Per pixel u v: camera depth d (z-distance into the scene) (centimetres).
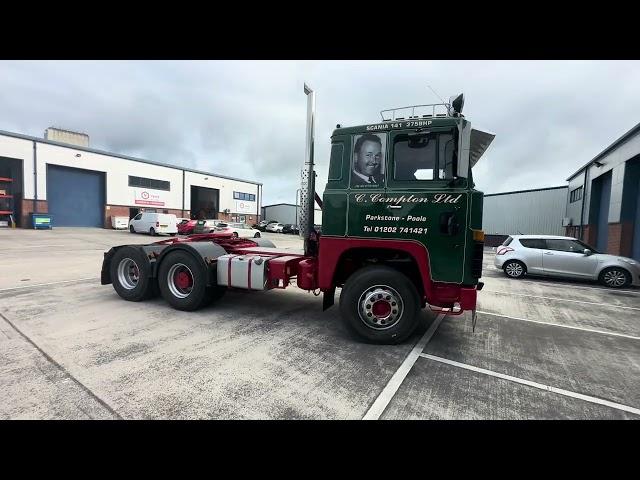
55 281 815
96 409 278
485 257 2047
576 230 2186
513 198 3105
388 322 439
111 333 460
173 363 369
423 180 422
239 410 283
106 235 2478
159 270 596
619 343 479
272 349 420
